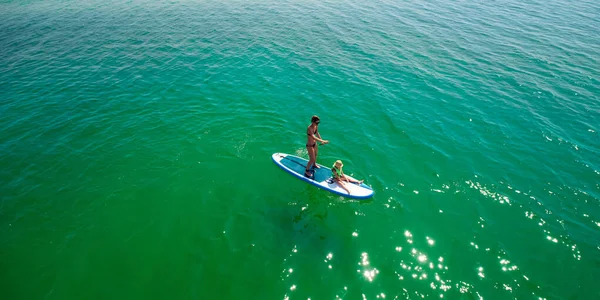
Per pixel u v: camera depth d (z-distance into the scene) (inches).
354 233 418.6
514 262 381.4
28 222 422.3
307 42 1030.4
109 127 614.9
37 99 701.3
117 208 446.9
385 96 740.0
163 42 1018.7
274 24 1193.4
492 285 355.9
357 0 1553.9
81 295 342.6
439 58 932.6
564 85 788.0
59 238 403.5
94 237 406.0
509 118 665.0
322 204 465.1
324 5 1457.9
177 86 767.7
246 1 1502.2
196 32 1105.4
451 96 742.5
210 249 393.1
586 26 1220.5
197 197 469.4
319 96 738.8
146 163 529.3
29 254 383.6
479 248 398.6
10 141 569.0
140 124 626.2
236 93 745.6
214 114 666.8
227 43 1017.5
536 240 410.0
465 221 436.8
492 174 520.7
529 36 1108.5
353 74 836.6
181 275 363.3
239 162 542.3
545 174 520.4
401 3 1523.1
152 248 393.4
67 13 1315.2
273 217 440.8
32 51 948.0
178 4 1446.9
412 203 465.7
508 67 880.9
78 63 873.5
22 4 1456.7
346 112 683.4
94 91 737.6
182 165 528.7
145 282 356.2
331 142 593.9
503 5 1530.5
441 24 1225.4
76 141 574.6
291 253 389.1
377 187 494.6
